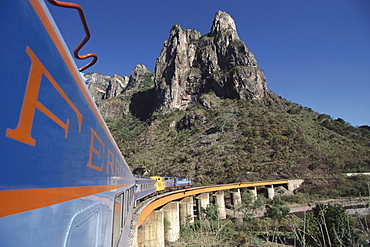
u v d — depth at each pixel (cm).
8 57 104
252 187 6800
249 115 12938
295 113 14275
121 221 552
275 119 12231
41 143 133
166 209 3178
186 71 19262
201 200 4922
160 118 16488
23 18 119
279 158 8575
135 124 19288
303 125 11925
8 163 100
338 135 11156
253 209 4984
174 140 12900
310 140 10006
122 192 586
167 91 18425
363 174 6706
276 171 7806
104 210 307
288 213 3897
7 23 104
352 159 8156
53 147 148
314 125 12338
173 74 19075
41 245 127
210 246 873
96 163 268
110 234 359
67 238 164
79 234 194
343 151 9081
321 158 8319
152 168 10019
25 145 115
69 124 179
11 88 105
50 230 139
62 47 176
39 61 134
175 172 8975
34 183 122
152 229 2344
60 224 153
